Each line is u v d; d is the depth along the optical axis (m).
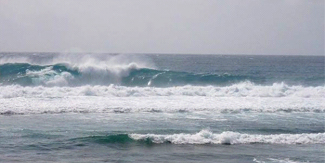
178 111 33.50
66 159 20.88
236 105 36.19
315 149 23.52
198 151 22.72
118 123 28.94
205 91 42.75
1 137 24.45
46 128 26.97
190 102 37.09
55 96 38.38
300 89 44.78
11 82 48.81
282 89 44.31
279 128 28.55
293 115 33.12
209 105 35.81
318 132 27.69
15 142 23.53
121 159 21.14
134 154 22.05
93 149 22.70
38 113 31.55
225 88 43.59
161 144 23.86
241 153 22.47
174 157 21.66
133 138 24.42
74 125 28.03
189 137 24.77
